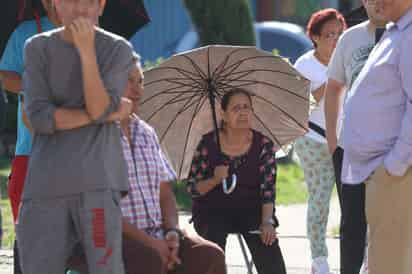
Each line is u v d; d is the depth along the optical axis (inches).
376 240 570.3
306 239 966.4
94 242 487.8
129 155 544.4
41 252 490.6
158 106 651.5
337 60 693.3
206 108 657.6
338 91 699.4
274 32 2081.7
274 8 2463.1
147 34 2135.8
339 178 702.5
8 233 965.2
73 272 582.6
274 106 663.8
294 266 849.5
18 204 627.2
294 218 1088.8
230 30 1443.2
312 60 776.3
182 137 665.0
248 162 637.9
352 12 812.6
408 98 542.0
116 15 686.5
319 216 779.4
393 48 549.3
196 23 1449.3
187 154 668.7
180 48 2066.9
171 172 566.9
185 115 658.2
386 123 554.9
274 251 636.1
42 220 489.7
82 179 484.7
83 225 488.1
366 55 675.4
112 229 488.1
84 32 478.6
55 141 489.7
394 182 555.8
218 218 637.9
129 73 509.0
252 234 639.1
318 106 771.4
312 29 774.5
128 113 496.4
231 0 1439.5
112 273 489.1
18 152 624.4
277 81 651.5
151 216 546.3
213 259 549.3
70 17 496.4
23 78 500.1
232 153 638.5
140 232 529.0
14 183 625.6
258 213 640.4
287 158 1581.0
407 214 557.0
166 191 571.2
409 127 539.2
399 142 543.8
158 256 523.5
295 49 2079.2
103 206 485.1
